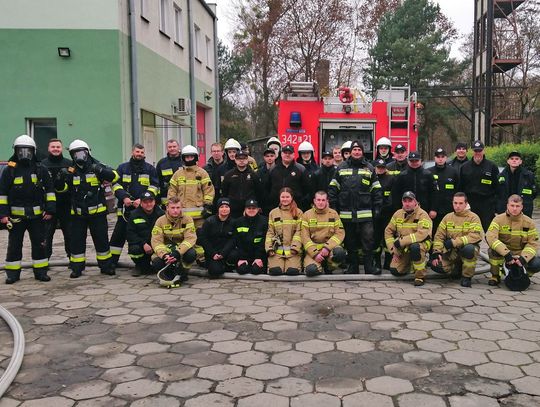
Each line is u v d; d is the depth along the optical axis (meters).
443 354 3.81
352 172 6.48
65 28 11.85
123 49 12.20
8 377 3.38
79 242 6.58
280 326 4.49
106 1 11.84
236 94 42.66
